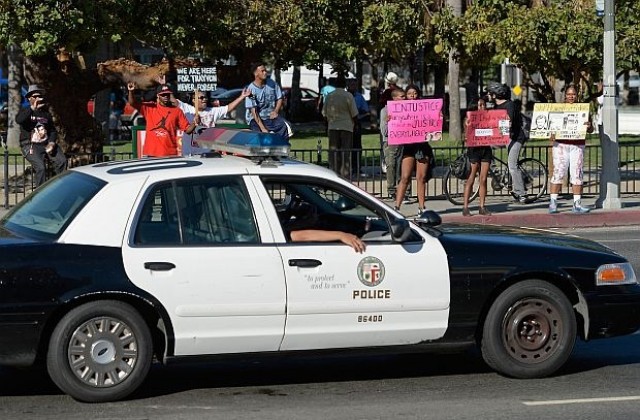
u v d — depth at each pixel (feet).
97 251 24.95
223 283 25.41
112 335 25.09
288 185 26.66
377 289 26.35
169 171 26.17
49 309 24.39
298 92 164.66
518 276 27.55
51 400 25.86
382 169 67.05
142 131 66.90
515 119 64.03
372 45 73.46
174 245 25.44
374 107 147.33
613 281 28.30
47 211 26.27
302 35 70.85
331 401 26.07
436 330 26.91
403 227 26.66
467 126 59.31
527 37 67.15
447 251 27.02
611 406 25.62
